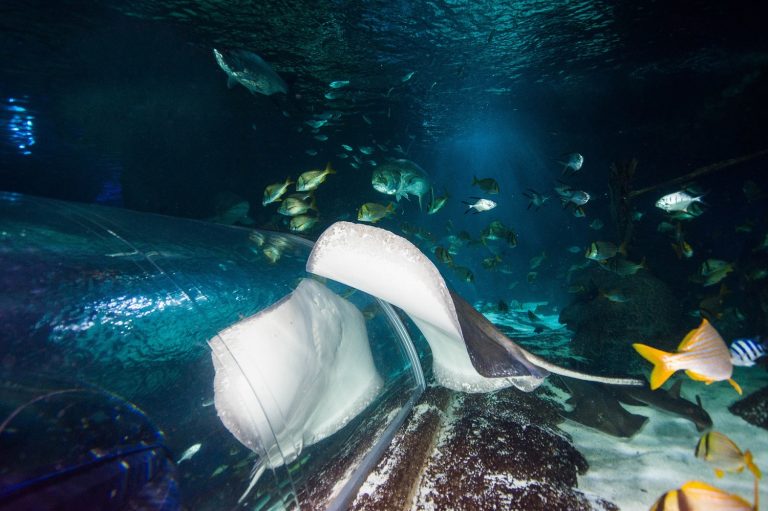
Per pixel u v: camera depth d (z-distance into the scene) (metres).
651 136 13.87
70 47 8.40
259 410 1.69
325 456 2.18
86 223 1.87
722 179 12.05
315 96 12.02
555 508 1.96
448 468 2.25
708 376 1.99
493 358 1.96
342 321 2.56
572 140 16.44
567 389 3.57
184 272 1.83
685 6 7.98
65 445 1.04
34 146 15.42
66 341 1.19
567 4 7.87
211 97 11.59
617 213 6.87
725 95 11.20
